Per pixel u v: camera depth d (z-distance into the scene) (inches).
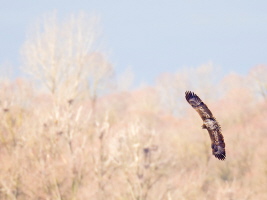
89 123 2196.1
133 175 1957.4
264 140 3159.5
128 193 1993.1
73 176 1948.8
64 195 1977.1
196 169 2773.1
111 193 2010.3
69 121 2001.7
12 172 1964.8
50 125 1993.1
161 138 2407.7
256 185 2869.1
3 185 1910.7
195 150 3154.5
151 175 2010.3
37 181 1945.1
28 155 2015.3
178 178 2183.8
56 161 1969.7
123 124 2503.7
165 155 2193.7
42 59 2992.1
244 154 3070.9
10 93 2375.7
